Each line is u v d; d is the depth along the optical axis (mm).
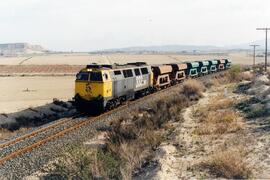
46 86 56125
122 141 17703
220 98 32375
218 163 12773
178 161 13961
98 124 23188
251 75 55531
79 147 15312
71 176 13156
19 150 17062
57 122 23656
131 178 12625
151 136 17547
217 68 79312
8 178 13805
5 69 104000
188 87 36969
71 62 167625
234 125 19172
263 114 21578
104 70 26812
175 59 193625
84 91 26500
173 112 24891
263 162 12859
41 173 14531
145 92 37875
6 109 31766
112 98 27844
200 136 17953
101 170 13117
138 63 37406
